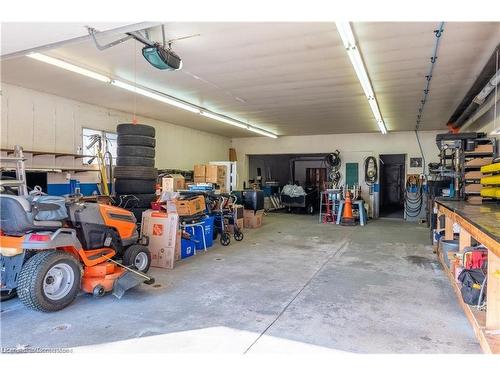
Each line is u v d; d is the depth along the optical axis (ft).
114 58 15.69
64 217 11.37
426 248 20.97
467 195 20.30
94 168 24.32
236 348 8.54
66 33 10.96
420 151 36.65
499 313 8.42
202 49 14.65
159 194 21.13
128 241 14.02
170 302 11.73
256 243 22.61
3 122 19.13
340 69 17.30
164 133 32.22
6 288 10.70
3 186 12.48
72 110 23.20
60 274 10.91
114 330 9.53
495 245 7.48
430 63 16.03
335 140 40.14
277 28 12.57
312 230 28.32
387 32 12.69
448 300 11.96
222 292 12.82
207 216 21.35
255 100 23.97
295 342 8.87
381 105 24.91
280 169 52.47
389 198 55.11
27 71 17.26
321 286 13.55
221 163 32.30
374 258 18.37
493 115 21.22
